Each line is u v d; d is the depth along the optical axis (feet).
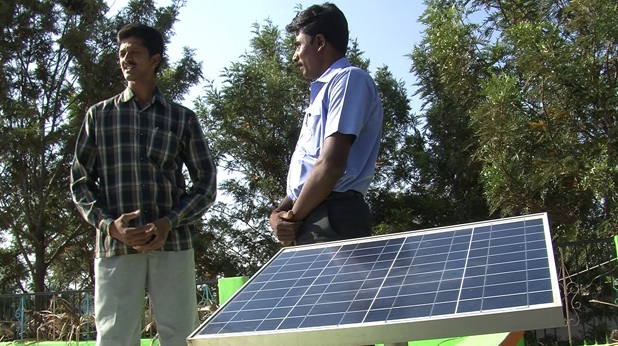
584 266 30.50
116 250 10.47
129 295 10.43
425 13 46.03
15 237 56.39
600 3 34.81
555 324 4.53
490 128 36.78
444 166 56.95
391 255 6.41
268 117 58.03
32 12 52.85
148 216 10.73
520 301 4.75
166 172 11.02
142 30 11.06
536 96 36.86
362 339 4.98
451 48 43.68
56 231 54.65
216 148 58.85
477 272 5.51
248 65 60.03
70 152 54.24
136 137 10.89
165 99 11.35
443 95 53.88
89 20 54.49
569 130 36.65
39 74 54.49
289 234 8.34
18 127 52.80
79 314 25.99
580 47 35.88
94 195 10.82
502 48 43.14
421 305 5.13
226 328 5.58
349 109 8.20
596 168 33.17
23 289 60.59
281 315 5.58
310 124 8.86
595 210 37.24
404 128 60.85
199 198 11.09
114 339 10.33
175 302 10.65
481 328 4.70
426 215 57.47
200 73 58.80
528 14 44.24
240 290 6.42
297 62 9.73
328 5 9.60
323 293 5.85
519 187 36.73
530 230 6.17
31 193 55.77
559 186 36.83
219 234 60.18
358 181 8.67
